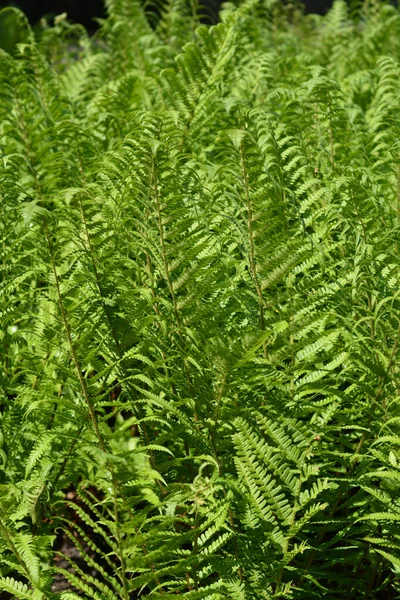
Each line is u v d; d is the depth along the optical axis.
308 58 4.91
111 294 2.37
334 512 2.39
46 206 3.35
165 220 2.32
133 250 2.56
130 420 2.18
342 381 2.44
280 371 2.29
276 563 2.10
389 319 2.35
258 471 2.07
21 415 2.63
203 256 2.52
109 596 2.00
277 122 3.13
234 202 2.51
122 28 5.68
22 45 3.91
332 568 2.53
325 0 10.06
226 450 2.32
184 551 1.99
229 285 2.36
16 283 2.52
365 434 2.34
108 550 2.94
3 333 2.69
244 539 2.17
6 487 2.16
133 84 4.26
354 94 4.63
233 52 4.00
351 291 2.49
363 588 2.36
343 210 2.63
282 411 2.28
